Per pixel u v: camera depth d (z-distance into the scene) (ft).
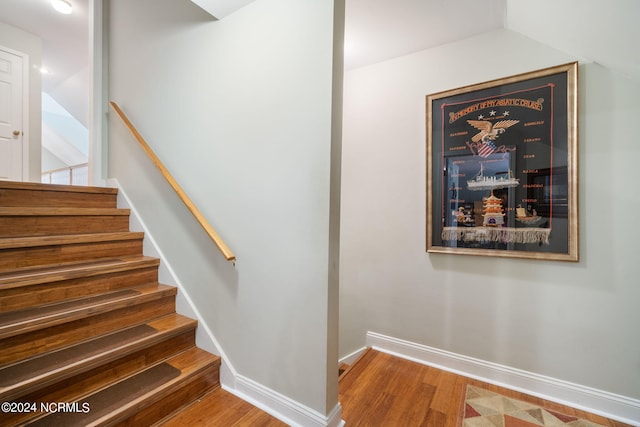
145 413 4.60
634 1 3.67
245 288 5.55
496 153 6.46
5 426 3.84
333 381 4.82
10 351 4.40
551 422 5.26
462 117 6.85
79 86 15.48
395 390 6.16
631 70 5.11
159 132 7.36
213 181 6.09
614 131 5.41
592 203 5.60
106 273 6.15
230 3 5.54
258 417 5.03
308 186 4.77
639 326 5.26
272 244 5.18
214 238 5.49
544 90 5.97
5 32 11.02
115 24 8.89
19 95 11.45
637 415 5.24
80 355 4.70
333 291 4.75
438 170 7.16
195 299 6.41
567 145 5.74
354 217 8.46
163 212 7.14
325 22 4.59
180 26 6.88
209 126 6.18
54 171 19.75
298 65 4.88
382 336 7.97
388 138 7.91
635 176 5.26
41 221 6.37
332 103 4.55
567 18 4.64
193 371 5.34
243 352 5.60
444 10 5.90
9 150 11.33
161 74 7.35
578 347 5.74
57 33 11.46
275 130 5.15
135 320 5.98
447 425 5.13
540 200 6.02
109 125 9.15
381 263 8.02
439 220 7.14
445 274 7.13
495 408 5.61
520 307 6.28
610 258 5.47
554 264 5.94
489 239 6.54
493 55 6.51
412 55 7.54
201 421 4.90
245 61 5.58
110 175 9.07
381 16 6.11
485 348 6.64
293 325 4.94
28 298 5.09
